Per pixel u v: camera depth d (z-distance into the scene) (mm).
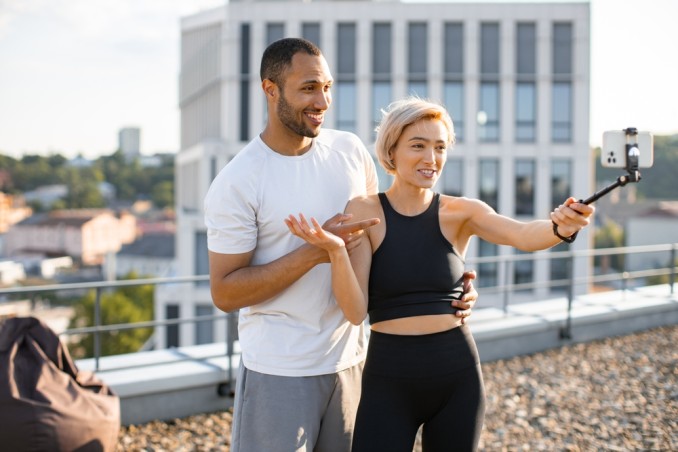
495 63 31453
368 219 2551
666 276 72812
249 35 31828
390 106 2643
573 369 7152
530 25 31422
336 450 2717
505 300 8281
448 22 31219
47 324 4461
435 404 2527
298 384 2586
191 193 38938
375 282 2551
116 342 49094
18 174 164000
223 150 32031
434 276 2529
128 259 107812
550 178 31531
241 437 2650
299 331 2592
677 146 116500
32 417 3947
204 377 5586
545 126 31453
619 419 5539
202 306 32688
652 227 95938
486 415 5695
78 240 119312
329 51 31219
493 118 31531
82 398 4219
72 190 162625
